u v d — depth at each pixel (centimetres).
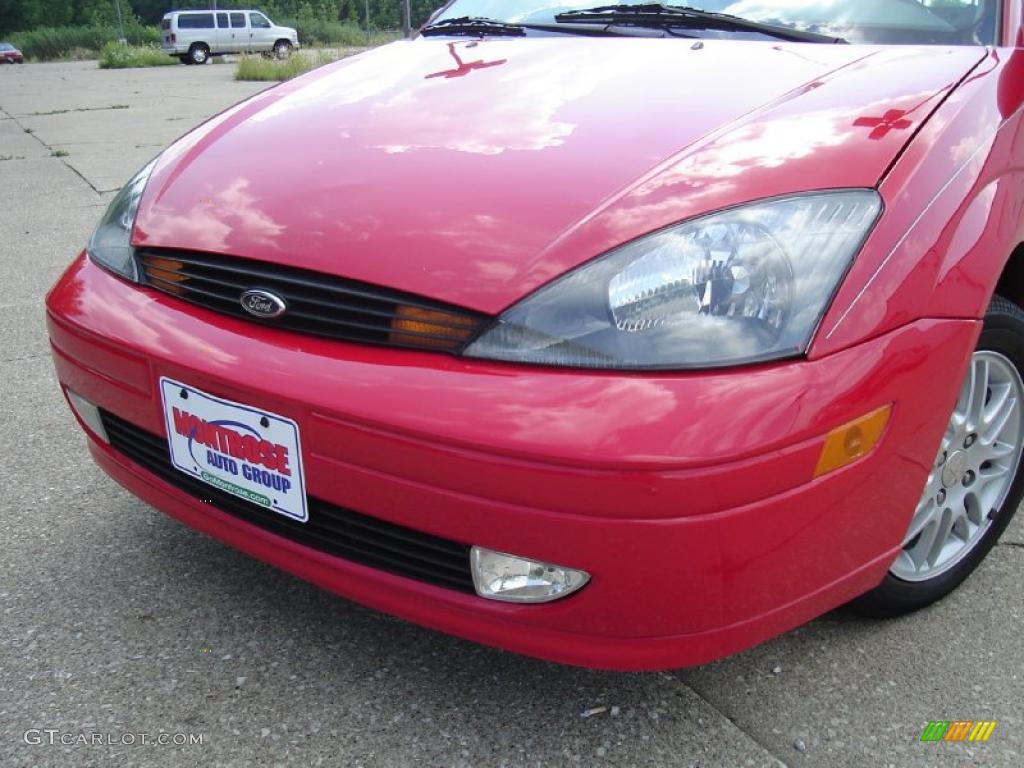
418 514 147
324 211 175
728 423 135
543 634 150
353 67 256
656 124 181
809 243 150
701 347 141
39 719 173
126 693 180
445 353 150
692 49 220
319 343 160
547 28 257
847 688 182
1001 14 225
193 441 176
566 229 156
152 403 181
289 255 166
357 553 164
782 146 165
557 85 209
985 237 168
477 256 155
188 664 188
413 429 142
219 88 1883
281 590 212
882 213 155
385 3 6575
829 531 150
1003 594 213
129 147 986
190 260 180
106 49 3488
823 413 141
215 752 166
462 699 178
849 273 149
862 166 160
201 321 174
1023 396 207
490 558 149
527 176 171
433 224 163
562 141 181
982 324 171
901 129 168
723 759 164
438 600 156
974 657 192
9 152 954
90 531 237
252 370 160
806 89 187
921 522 195
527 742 168
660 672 186
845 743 168
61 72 2827
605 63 218
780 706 177
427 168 181
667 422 134
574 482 134
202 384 167
